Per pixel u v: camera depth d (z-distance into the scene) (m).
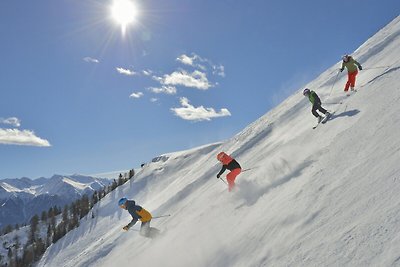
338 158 8.75
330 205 6.59
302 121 19.17
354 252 4.71
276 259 6.05
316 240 5.71
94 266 27.12
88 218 103.50
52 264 80.81
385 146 7.50
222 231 9.65
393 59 17.22
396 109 9.30
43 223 144.62
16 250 120.25
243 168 17.64
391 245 4.34
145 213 13.82
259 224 8.03
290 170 10.70
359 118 10.94
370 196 5.85
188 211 16.55
